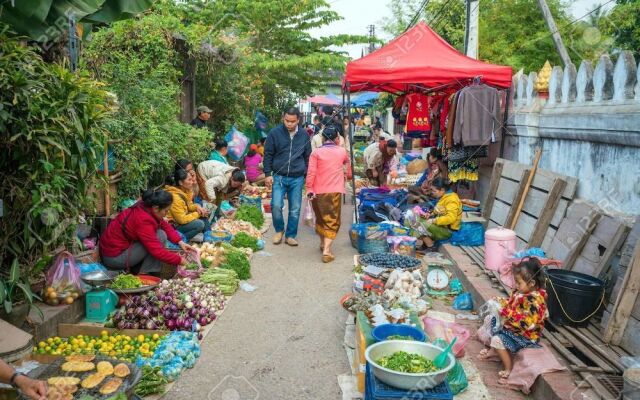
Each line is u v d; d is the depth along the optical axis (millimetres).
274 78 17125
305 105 36406
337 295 6098
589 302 4484
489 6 17500
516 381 3936
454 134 8125
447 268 6949
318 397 3924
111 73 7402
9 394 3105
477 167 8625
